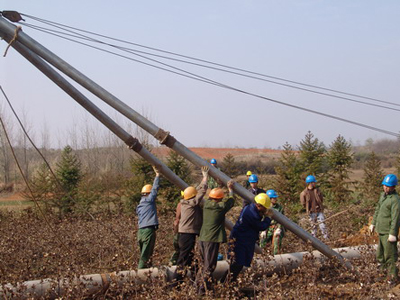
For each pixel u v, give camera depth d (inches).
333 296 304.8
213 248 302.2
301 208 745.0
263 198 315.0
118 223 547.5
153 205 355.9
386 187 345.7
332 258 350.0
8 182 1459.2
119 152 1563.7
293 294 289.0
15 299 278.1
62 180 770.8
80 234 468.4
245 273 303.3
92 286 298.5
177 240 349.1
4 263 376.8
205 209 307.1
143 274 314.5
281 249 428.5
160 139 323.0
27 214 683.4
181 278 314.5
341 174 830.5
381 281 330.3
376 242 457.4
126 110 317.7
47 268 368.8
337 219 581.3
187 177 802.2
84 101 312.0
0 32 297.1
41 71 306.5
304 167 844.0
